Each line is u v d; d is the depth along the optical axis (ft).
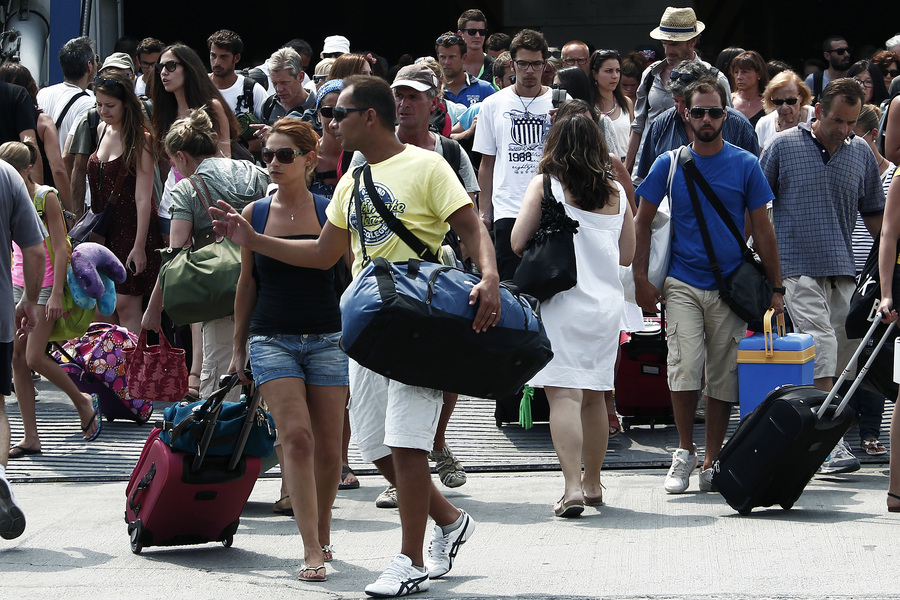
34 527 74.64
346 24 229.45
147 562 65.46
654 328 100.27
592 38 236.43
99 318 115.65
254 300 62.64
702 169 80.38
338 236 59.62
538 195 75.05
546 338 55.88
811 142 90.63
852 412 70.59
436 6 234.38
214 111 104.58
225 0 218.38
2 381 73.05
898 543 63.36
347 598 56.90
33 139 110.11
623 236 77.77
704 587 56.18
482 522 73.61
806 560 60.44
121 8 178.19
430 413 56.24
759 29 232.53
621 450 94.17
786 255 91.09
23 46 151.23
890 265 72.54
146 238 108.47
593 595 55.42
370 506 79.87
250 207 64.28
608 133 95.86
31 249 75.00
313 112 106.93
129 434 101.19
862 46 227.40
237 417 64.85
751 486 71.15
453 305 53.36
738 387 80.18
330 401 62.08
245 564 64.64
